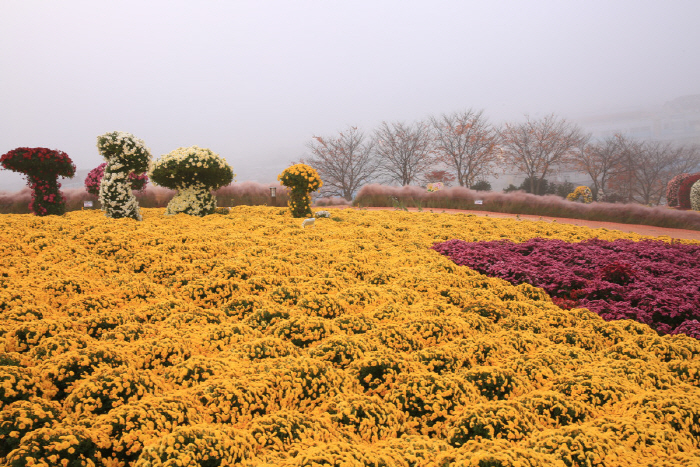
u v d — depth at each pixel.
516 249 10.68
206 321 5.51
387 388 4.33
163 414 3.36
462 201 23.61
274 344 4.77
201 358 4.31
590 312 6.53
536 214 21.52
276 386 3.98
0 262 7.14
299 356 4.67
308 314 5.83
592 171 39.19
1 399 3.47
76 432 3.01
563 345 5.41
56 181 13.70
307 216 14.68
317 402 3.98
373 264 8.66
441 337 5.32
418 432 3.87
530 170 39.38
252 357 4.56
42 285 6.02
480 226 14.29
